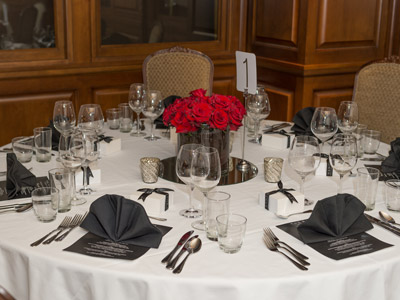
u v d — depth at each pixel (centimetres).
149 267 132
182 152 158
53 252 139
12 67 384
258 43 466
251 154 228
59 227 152
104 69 415
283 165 214
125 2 417
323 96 429
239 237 138
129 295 130
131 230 144
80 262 134
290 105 439
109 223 146
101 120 225
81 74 411
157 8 432
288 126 267
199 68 340
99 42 412
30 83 394
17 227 153
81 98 416
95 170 189
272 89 457
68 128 223
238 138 253
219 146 195
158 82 343
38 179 191
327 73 422
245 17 468
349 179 197
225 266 133
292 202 163
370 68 300
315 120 214
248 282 126
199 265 133
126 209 146
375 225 158
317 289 129
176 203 173
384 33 436
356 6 419
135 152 229
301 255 138
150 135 254
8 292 147
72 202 171
